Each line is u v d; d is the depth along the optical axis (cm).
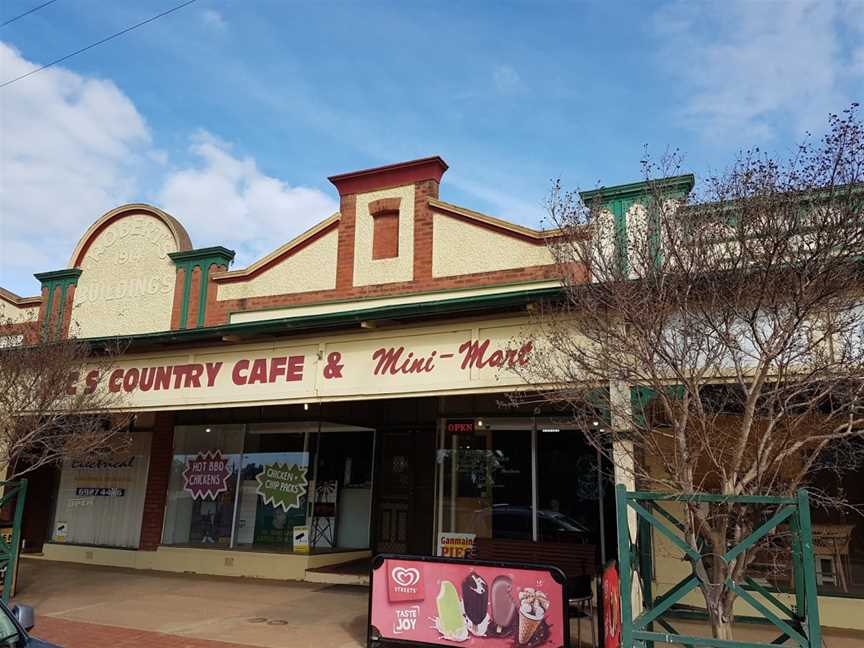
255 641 815
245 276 1329
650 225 652
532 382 772
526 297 791
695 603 941
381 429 1372
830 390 563
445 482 1198
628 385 661
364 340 938
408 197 1216
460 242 1152
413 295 1159
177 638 833
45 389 1000
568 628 666
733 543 607
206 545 1380
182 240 1432
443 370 872
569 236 700
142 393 1089
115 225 1514
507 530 1135
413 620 734
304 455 1330
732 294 579
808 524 515
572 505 1102
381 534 1331
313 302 1245
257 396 1000
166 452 1454
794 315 562
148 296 1431
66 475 1570
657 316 596
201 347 1061
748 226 584
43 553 1522
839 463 822
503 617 694
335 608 1003
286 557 1280
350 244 1244
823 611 902
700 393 634
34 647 471
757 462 571
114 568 1410
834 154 573
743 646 523
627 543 577
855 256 557
